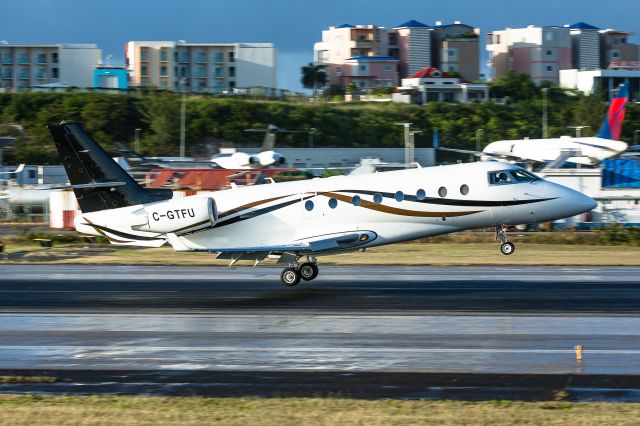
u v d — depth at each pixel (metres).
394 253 165.12
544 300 102.31
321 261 151.12
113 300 106.56
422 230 114.38
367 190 113.56
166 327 88.00
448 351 75.19
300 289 115.19
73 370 69.75
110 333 85.06
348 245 112.12
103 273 135.75
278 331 85.25
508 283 118.69
